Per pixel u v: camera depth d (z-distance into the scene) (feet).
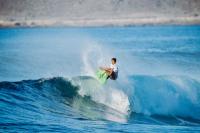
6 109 174.91
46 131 144.97
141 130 155.02
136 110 188.65
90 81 199.82
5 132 140.67
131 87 200.44
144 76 214.28
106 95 192.95
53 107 184.75
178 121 179.42
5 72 319.47
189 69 323.57
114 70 189.67
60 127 151.84
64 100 196.13
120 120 172.35
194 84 214.90
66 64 366.84
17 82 208.74
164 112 189.98
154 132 152.66
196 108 198.49
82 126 156.04
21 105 183.32
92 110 184.65
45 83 207.51
